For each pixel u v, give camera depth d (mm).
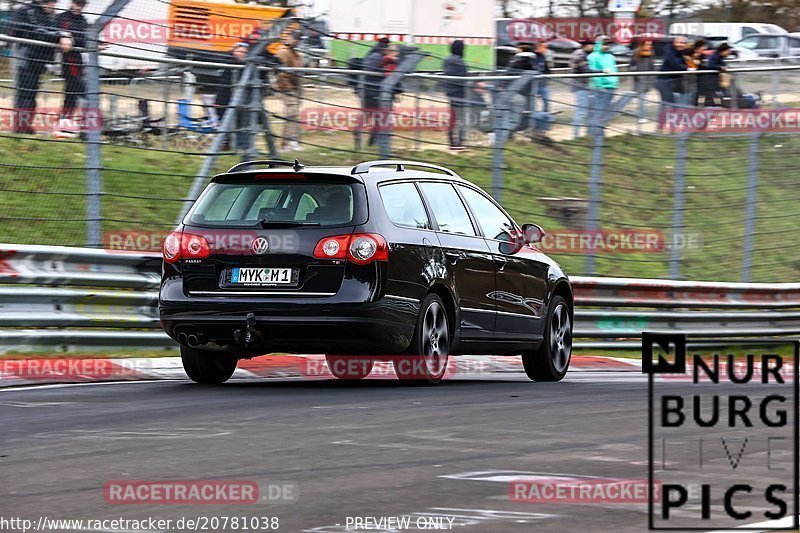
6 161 47438
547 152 55312
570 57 85625
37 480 19141
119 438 23531
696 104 60156
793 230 68250
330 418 26500
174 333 33656
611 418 26812
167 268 33875
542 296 39750
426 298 34062
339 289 32344
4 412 27703
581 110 56094
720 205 64562
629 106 58344
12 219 44438
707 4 133750
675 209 59125
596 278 54281
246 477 19422
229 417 26656
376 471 20000
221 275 33156
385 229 33000
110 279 41969
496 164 53500
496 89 54031
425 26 83625
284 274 32719
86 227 42781
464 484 18922
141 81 45031
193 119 46219
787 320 63062
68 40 42406
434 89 52812
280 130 48812
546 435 24156
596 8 112500
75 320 40531
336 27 80438
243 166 35188
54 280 40250
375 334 32500
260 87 47344
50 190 47562
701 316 58406
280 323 32500
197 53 46281
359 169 34062
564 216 60250
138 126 44969
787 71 61750
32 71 42094
